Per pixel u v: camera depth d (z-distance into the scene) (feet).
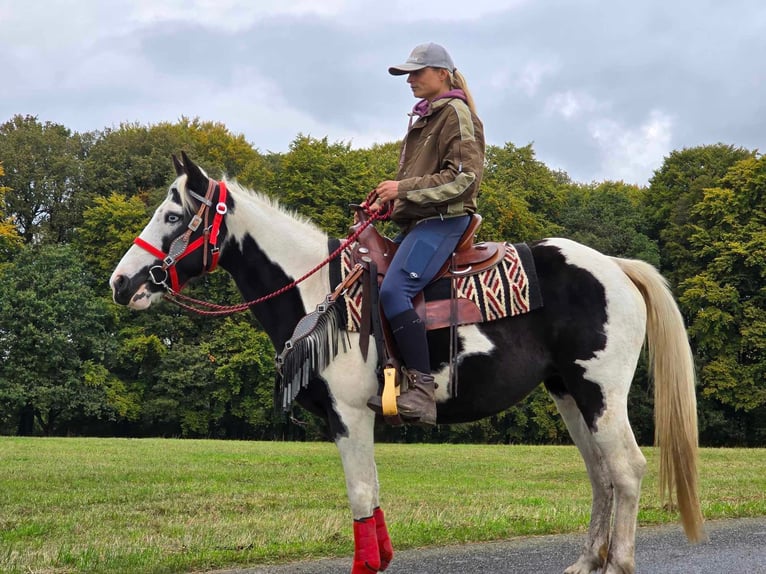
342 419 14.35
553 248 15.65
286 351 14.37
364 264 14.90
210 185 15.49
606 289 15.30
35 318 107.96
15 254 116.88
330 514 24.86
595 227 127.13
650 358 16.16
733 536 20.80
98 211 116.78
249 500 28.55
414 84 15.66
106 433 117.70
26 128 131.95
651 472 37.88
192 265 15.35
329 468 41.52
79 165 124.88
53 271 112.16
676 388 15.44
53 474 37.04
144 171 126.62
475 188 15.07
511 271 15.14
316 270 15.02
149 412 110.73
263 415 108.17
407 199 14.71
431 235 14.88
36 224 123.65
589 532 16.16
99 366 110.52
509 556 18.62
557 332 15.19
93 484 33.53
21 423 116.06
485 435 108.47
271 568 17.37
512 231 109.81
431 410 14.26
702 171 133.28
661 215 132.36
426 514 24.45
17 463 42.70
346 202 104.94
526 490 32.83
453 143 14.88
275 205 16.01
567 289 15.24
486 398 15.02
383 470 41.91
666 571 16.87
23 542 19.99
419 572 17.08
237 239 15.61
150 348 110.63
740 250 105.50
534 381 15.33
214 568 17.37
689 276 115.14
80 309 109.91
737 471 40.63
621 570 14.42
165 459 46.32
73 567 16.99
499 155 133.18
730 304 106.22
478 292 14.90
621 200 137.59
